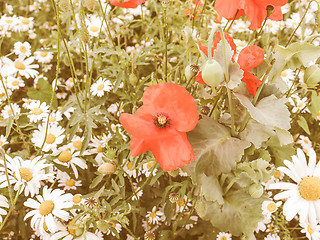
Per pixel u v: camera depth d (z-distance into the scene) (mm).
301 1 554
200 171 253
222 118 288
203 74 205
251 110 220
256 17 240
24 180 316
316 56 218
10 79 470
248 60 226
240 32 534
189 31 264
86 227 312
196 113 225
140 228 421
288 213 288
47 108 431
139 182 406
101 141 406
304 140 472
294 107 448
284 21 558
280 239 431
